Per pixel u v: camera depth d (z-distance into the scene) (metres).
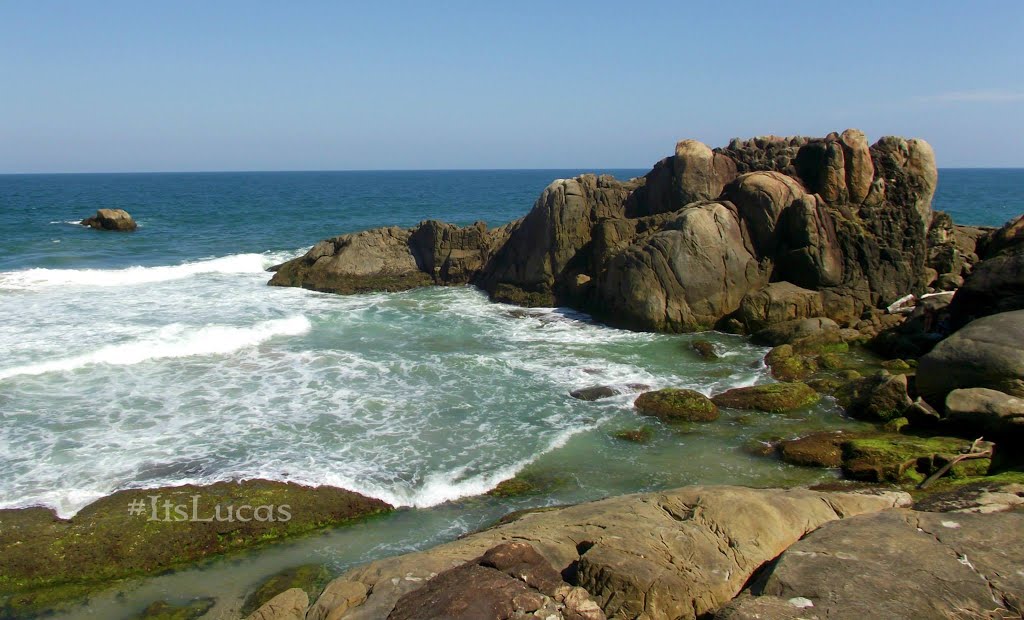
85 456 14.16
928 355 16.78
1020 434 14.28
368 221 68.38
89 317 24.73
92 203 89.94
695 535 9.30
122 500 12.49
